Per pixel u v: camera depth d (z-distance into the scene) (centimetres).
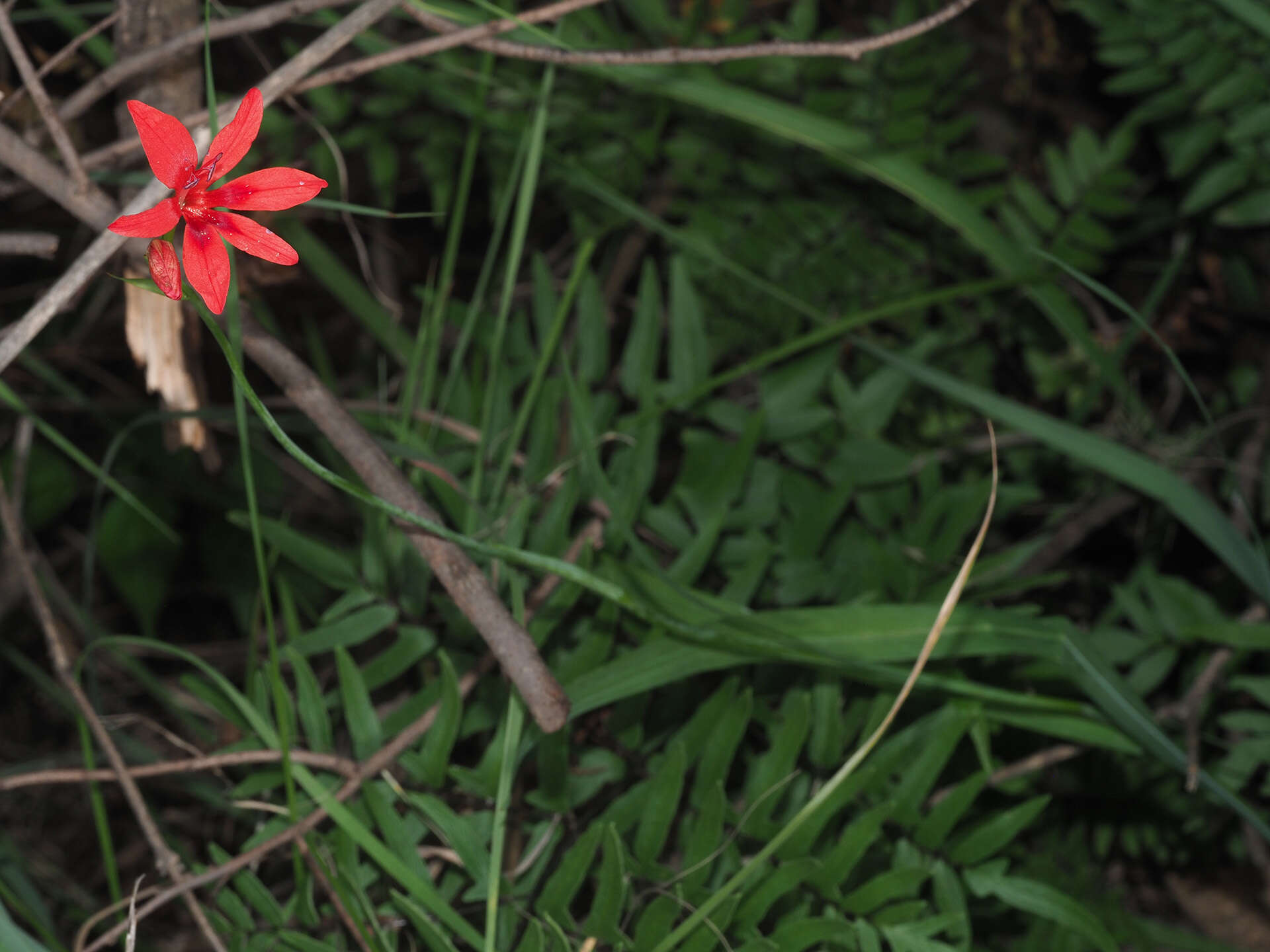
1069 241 127
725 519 102
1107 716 88
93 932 123
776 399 110
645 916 83
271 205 70
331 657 116
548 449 99
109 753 87
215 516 147
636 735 88
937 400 138
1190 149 121
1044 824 117
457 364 97
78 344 140
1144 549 130
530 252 147
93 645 87
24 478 124
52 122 80
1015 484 127
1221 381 149
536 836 86
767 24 134
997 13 151
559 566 79
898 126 123
